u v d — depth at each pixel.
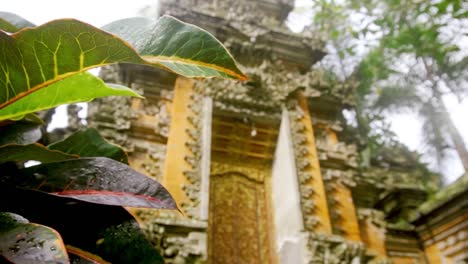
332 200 12.00
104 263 1.42
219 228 11.31
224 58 1.38
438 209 12.03
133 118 11.41
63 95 1.41
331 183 12.43
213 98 12.59
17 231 1.11
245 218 11.88
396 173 14.27
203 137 11.36
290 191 11.55
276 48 14.78
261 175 13.15
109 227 1.50
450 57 13.32
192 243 9.23
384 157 15.20
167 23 1.44
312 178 11.91
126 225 1.52
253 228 11.73
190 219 9.62
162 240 9.02
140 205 1.44
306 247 10.16
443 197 11.84
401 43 13.05
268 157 13.36
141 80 12.36
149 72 12.54
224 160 13.07
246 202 12.30
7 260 1.02
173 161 10.66
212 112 12.52
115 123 11.15
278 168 12.78
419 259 12.21
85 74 1.36
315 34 15.24
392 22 12.61
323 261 10.07
